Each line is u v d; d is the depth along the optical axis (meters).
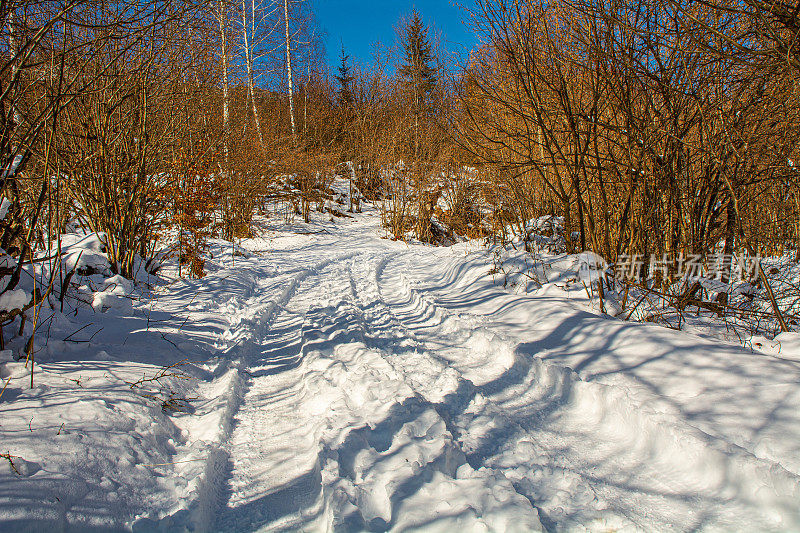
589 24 6.54
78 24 4.65
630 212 7.06
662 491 2.77
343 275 11.95
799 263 7.38
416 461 2.94
